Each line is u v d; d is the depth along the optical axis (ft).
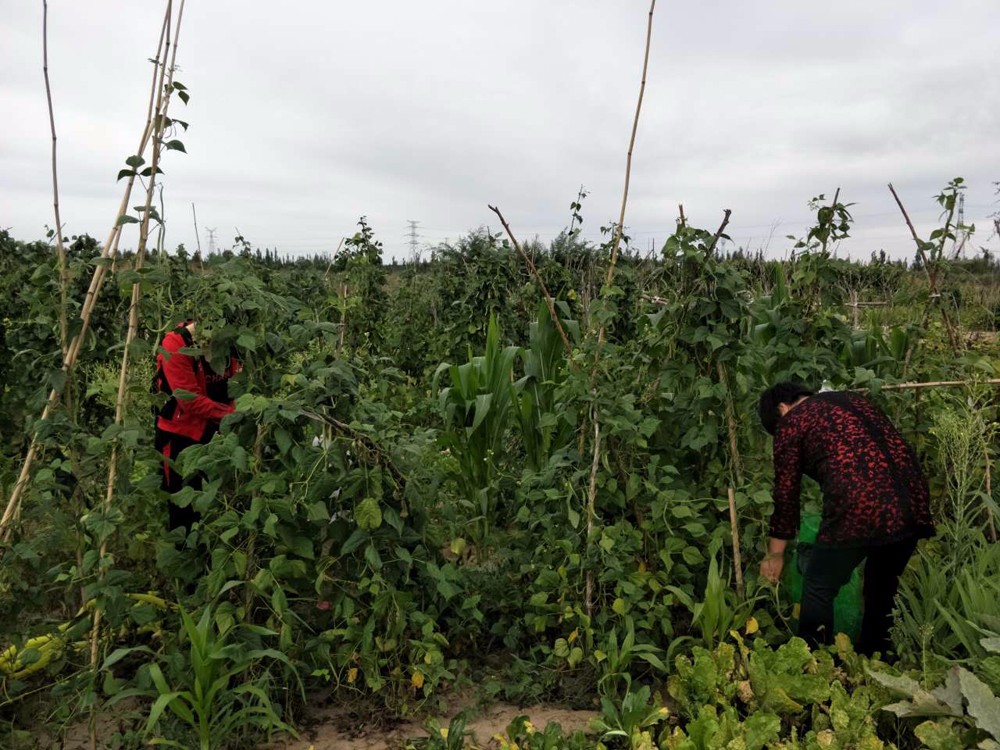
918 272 17.56
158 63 9.20
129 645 10.50
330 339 9.86
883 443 9.42
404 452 10.57
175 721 8.71
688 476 12.24
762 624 10.61
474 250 28.86
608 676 9.50
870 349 14.84
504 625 11.56
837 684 8.84
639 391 12.55
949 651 9.54
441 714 9.75
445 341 27.37
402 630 9.98
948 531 11.52
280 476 9.14
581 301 20.10
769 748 8.05
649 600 10.97
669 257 11.18
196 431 11.75
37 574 9.36
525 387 16.67
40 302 9.50
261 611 10.11
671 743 8.15
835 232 12.45
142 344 9.28
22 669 9.24
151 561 10.63
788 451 9.75
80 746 8.85
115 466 9.13
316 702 9.92
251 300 9.42
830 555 9.49
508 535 14.24
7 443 16.19
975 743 7.64
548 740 8.45
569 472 11.51
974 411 11.95
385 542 10.02
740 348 10.98
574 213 22.71
